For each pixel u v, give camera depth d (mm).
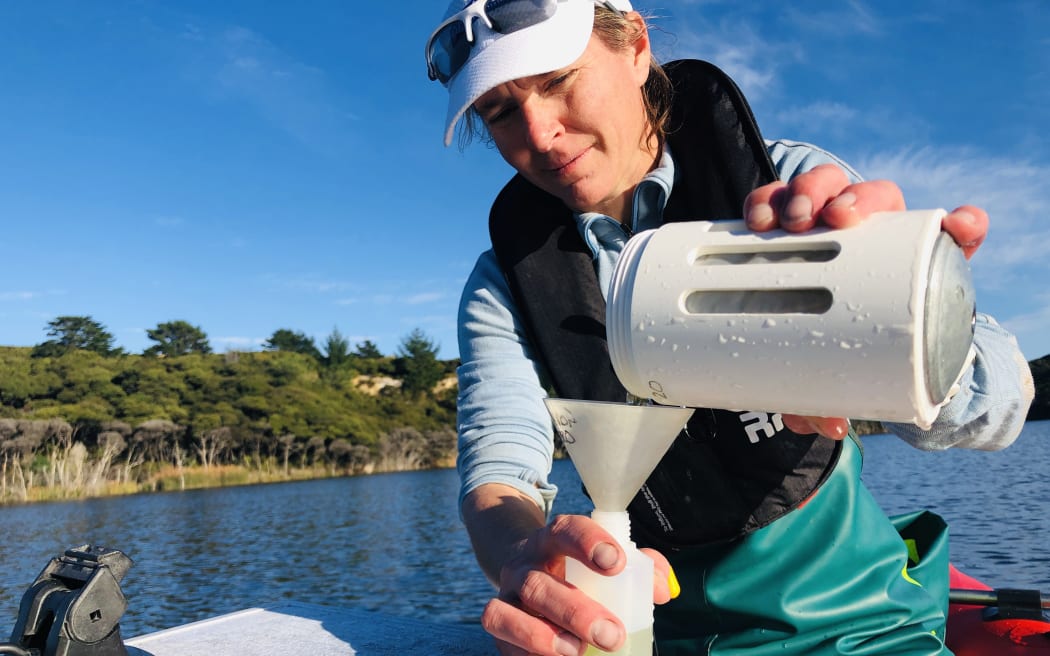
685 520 1535
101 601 1181
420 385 87062
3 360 74500
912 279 748
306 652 1750
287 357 85250
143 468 65000
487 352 1660
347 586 19688
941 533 1742
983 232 810
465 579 20062
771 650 1494
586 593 954
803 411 859
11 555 28219
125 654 1210
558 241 1627
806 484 1468
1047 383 18688
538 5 1316
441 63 1499
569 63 1312
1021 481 23922
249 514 41531
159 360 76375
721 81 1517
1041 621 1770
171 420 68688
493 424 1538
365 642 1816
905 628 1485
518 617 981
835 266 798
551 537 979
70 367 71312
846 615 1473
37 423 61344
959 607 1941
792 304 831
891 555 1531
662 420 932
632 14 1466
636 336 933
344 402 79625
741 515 1493
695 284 892
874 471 30781
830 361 792
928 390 786
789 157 1575
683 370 905
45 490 54656
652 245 959
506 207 1697
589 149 1429
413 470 76250
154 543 30500
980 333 1258
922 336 750
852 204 813
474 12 1354
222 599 18375
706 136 1527
